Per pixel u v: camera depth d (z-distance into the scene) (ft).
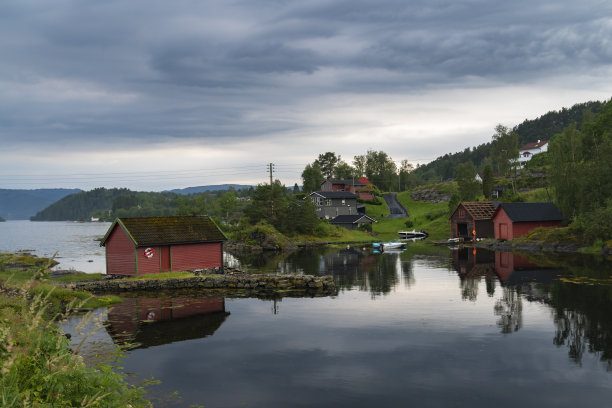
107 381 28.76
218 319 83.87
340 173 634.84
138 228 137.08
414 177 644.27
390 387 50.65
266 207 320.09
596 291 102.99
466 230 292.40
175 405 45.78
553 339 67.67
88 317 29.25
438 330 73.82
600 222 192.34
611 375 53.62
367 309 90.94
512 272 137.59
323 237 321.52
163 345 66.59
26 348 26.99
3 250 280.31
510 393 48.88
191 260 144.87
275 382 52.24
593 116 524.93
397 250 237.04
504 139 418.10
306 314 87.45
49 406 23.40
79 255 248.32
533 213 248.52
